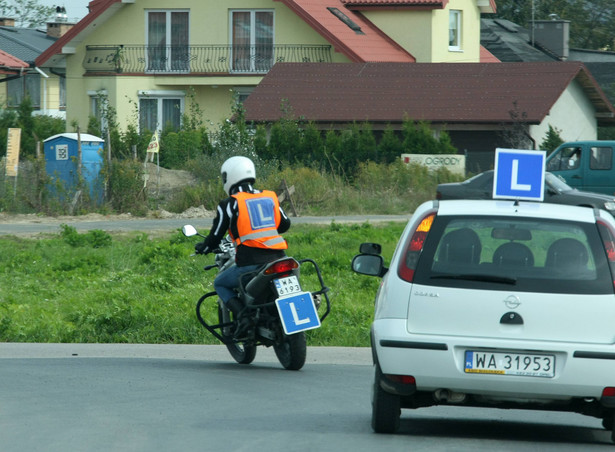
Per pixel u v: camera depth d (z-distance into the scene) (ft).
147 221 306.96
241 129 396.78
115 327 154.81
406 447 78.79
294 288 114.73
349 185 368.68
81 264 221.87
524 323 78.18
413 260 80.94
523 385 77.46
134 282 197.26
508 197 85.61
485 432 89.10
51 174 332.60
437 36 522.06
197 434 82.94
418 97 445.37
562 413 106.83
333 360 133.80
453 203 84.79
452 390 78.95
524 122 418.10
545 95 429.79
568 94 462.60
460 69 458.09
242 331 117.91
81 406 94.73
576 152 339.57
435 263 80.48
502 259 80.02
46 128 430.61
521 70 449.48
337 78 466.70
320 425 88.02
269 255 118.42
